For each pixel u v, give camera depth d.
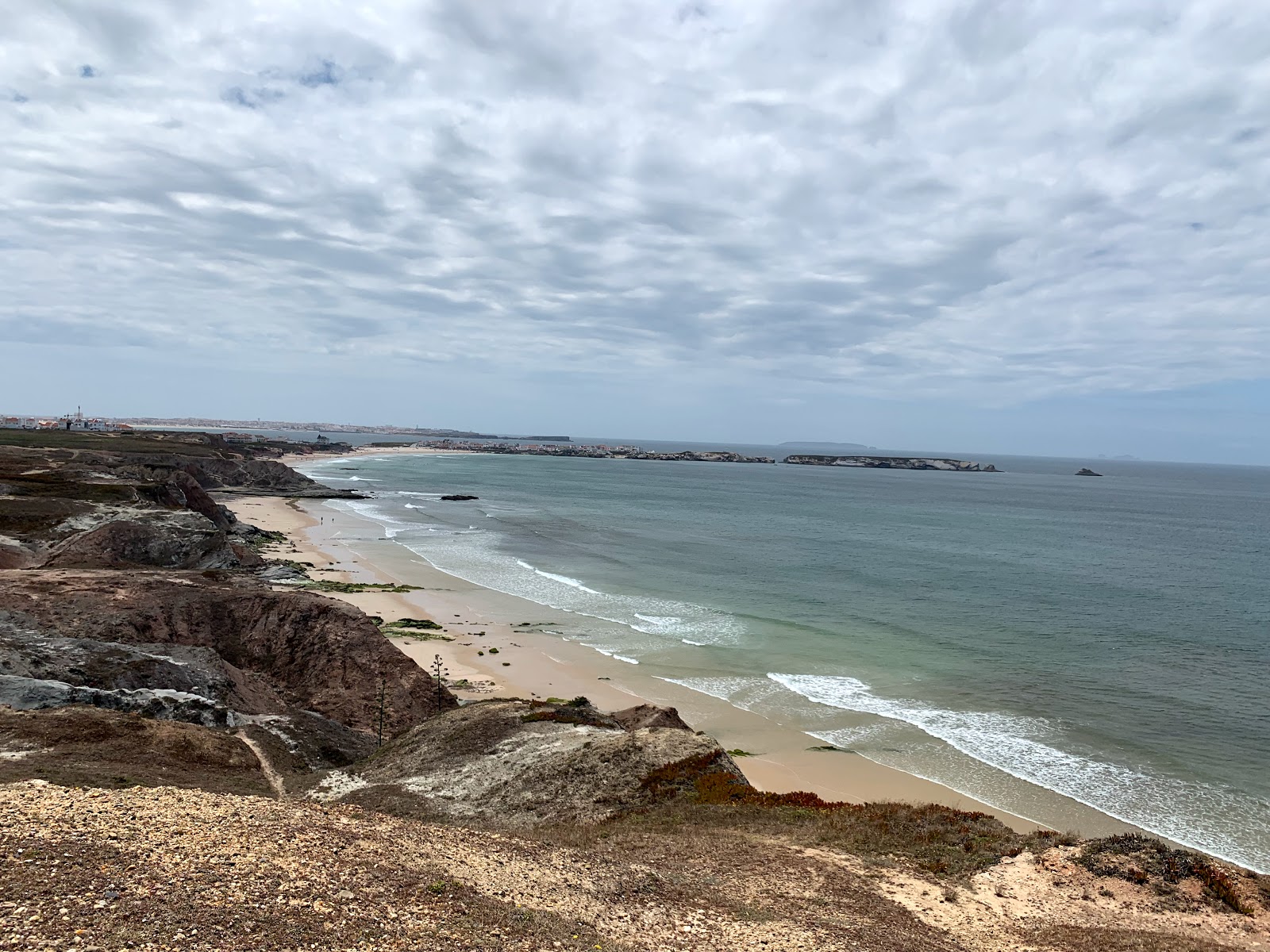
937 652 49.12
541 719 28.83
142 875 10.70
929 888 16.34
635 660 46.41
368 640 37.12
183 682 28.73
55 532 54.31
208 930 9.60
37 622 31.97
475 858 14.53
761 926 13.62
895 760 32.47
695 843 18.09
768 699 40.03
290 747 26.39
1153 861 17.62
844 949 12.92
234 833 13.10
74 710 23.22
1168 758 32.91
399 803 21.42
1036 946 13.96
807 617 58.25
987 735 35.44
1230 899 16.25
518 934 11.53
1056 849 18.42
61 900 9.58
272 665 36.28
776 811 21.12
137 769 19.75
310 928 10.24
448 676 41.38
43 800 13.21
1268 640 53.31
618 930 12.67
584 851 16.61
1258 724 36.97
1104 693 41.47
